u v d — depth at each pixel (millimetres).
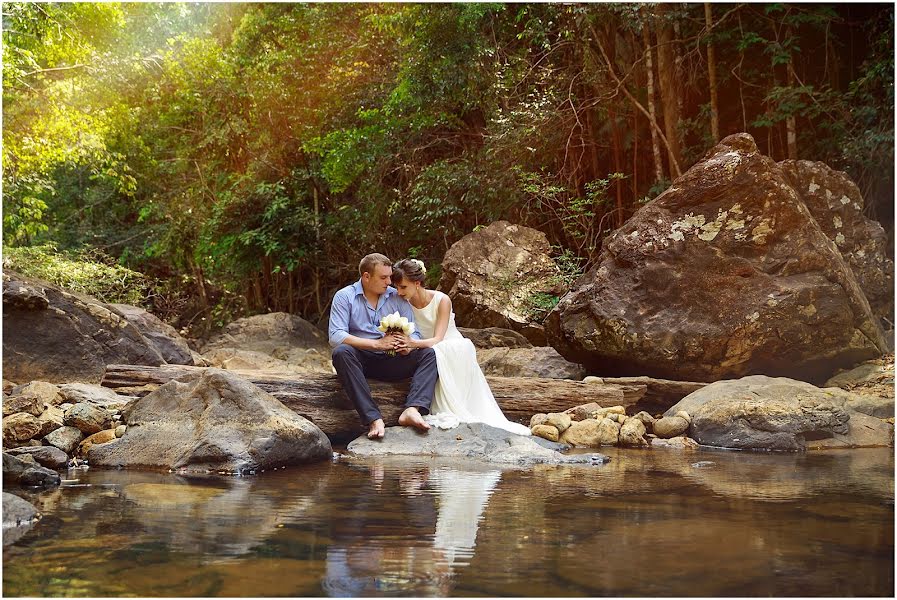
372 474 3953
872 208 10203
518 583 1960
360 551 2287
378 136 14109
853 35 11203
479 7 11930
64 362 6195
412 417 5152
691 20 11617
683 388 6391
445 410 5379
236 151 18078
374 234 14531
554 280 10172
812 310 6766
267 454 4195
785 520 2742
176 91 17453
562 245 12578
